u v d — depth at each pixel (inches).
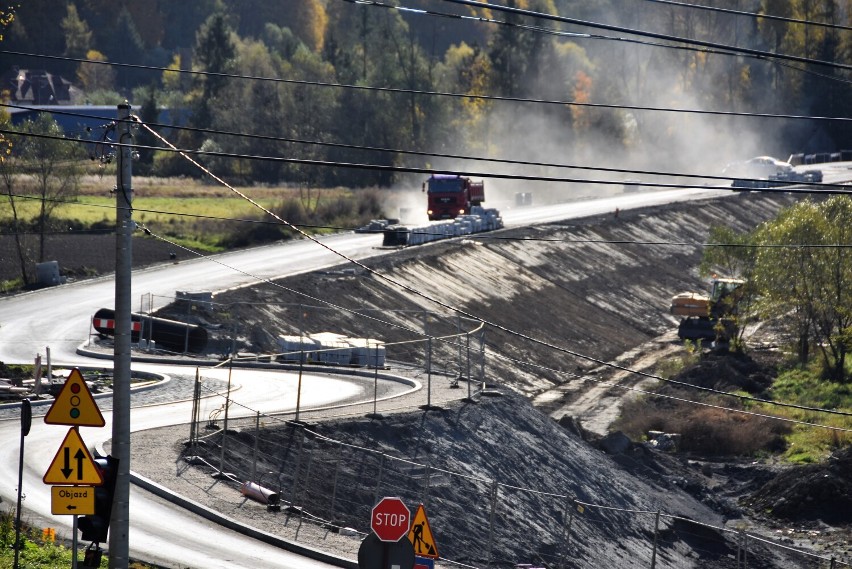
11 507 2753.4
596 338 7765.8
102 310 5226.4
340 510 3363.7
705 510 4849.9
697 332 7657.5
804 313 7106.3
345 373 5132.9
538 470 4340.6
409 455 3909.9
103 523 1964.8
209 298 5797.2
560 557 3750.0
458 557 3403.1
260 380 4805.6
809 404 6466.5
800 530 4719.5
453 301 7263.8
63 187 7628.0
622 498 4564.5
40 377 4141.2
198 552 2583.7
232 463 3403.1
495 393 4803.2
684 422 5915.4
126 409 2076.8
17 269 7086.6
